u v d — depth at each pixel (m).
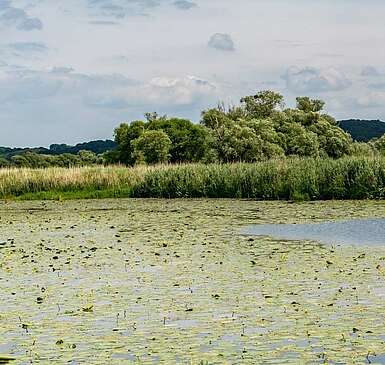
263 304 12.05
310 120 81.56
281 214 29.75
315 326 10.41
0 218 31.58
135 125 82.62
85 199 45.38
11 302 12.84
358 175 37.94
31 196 46.81
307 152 74.12
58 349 9.55
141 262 17.33
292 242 20.62
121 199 44.31
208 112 85.44
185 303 12.32
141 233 23.98
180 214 31.44
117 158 83.50
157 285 14.16
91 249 19.94
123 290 13.73
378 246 19.31
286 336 9.89
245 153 70.56
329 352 9.03
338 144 77.25
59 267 16.84
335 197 38.06
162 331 10.39
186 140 76.69
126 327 10.70
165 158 73.88
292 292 13.00
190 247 19.97
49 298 13.11
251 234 22.98
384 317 10.85
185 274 15.39
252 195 42.19
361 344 9.37
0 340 10.10
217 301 12.41
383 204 33.44
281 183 40.34
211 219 28.59
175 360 8.88
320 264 16.25
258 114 95.25
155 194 46.00
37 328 10.80
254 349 9.28
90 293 13.51
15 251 19.94
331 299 12.27
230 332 10.21
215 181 44.00
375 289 13.05
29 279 15.27
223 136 72.12
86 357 9.12
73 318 11.41
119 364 8.77
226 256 18.00
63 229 26.03
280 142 74.69
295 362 8.65
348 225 24.70
